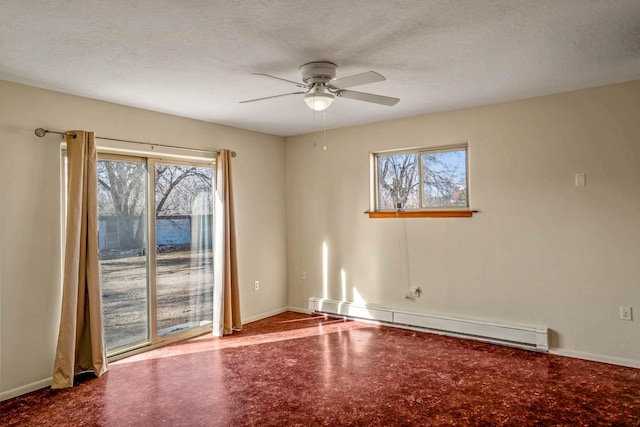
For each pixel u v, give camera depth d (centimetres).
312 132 520
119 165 382
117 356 371
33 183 312
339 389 299
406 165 461
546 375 317
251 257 500
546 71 301
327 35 232
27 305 308
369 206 477
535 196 374
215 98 356
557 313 366
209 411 271
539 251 373
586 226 351
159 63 271
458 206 427
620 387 295
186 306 438
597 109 344
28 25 213
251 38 234
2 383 294
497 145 392
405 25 221
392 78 311
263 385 309
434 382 308
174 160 427
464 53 263
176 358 372
